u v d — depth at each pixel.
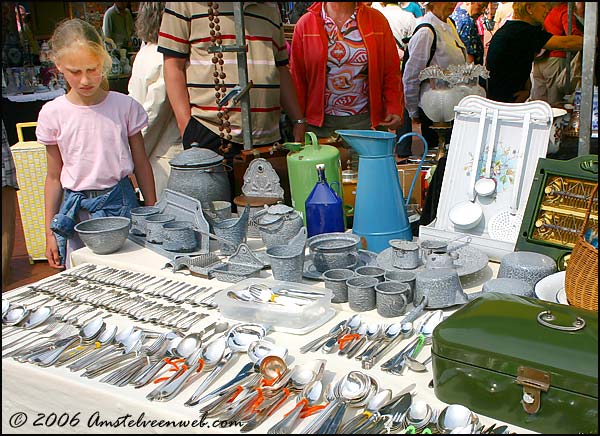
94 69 1.95
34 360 1.23
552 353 0.91
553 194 1.51
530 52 3.18
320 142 2.18
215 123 2.43
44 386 1.19
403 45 4.26
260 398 1.04
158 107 2.70
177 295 1.54
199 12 2.35
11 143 4.75
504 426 0.93
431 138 3.43
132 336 1.32
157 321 1.39
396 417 0.97
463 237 1.64
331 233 1.60
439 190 1.86
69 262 2.06
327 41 2.83
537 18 3.15
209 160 1.87
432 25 3.19
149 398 1.07
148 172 2.29
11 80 4.89
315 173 1.80
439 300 1.32
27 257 3.79
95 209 2.06
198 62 2.40
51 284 1.67
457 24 3.86
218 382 1.13
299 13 4.85
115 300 1.53
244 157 2.06
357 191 1.69
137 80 2.72
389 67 2.98
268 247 1.68
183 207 1.81
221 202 1.89
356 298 1.36
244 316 1.37
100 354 1.26
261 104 2.46
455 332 1.00
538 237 1.52
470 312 1.05
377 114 2.99
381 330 1.25
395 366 1.12
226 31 2.35
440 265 1.41
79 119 2.04
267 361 1.12
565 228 1.47
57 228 2.00
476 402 0.98
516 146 1.64
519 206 1.62
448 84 2.19
